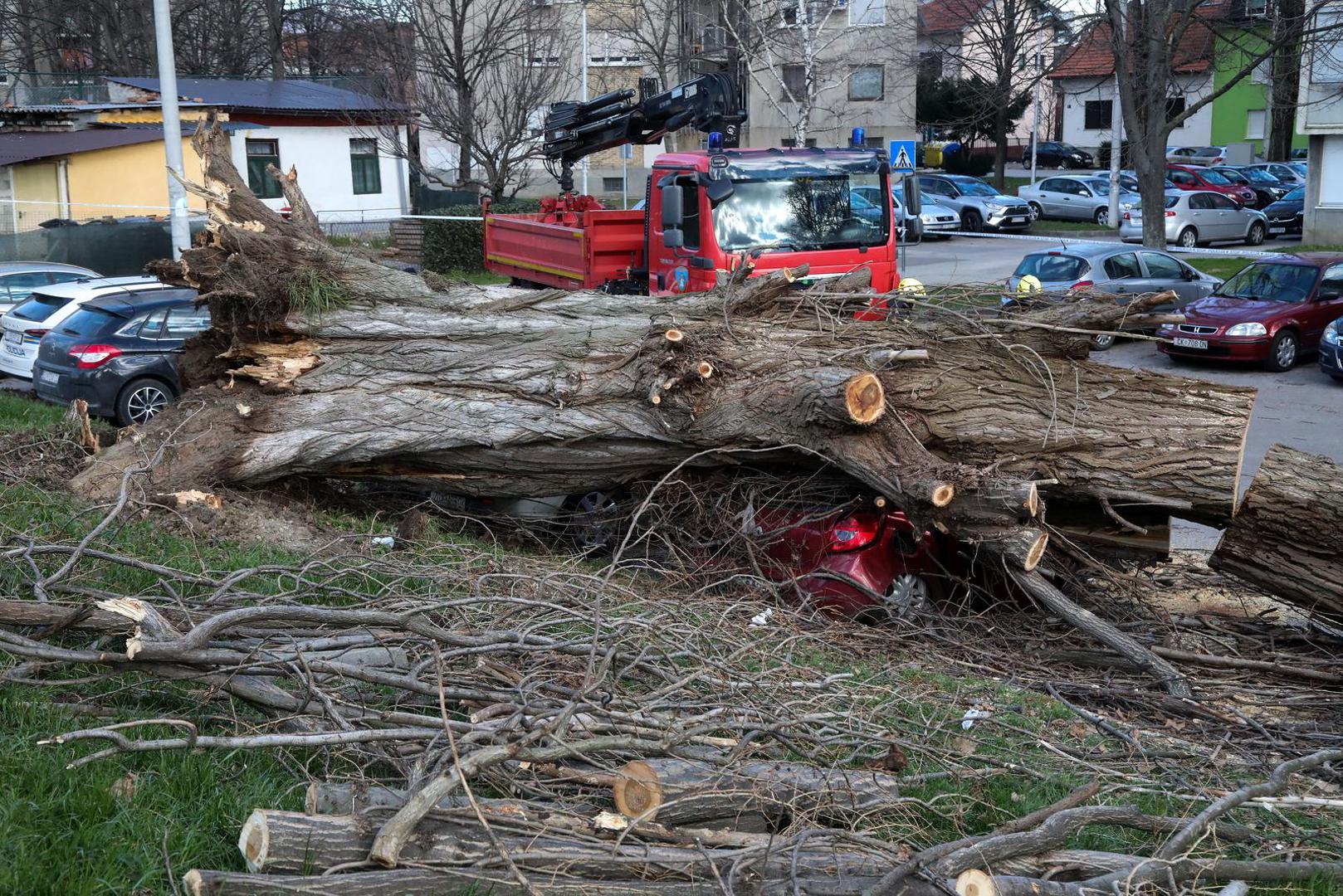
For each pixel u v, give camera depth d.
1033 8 34.69
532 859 3.85
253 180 33.69
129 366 13.36
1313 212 31.98
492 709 4.67
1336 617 7.32
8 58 47.38
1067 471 7.26
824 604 7.55
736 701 5.23
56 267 18.72
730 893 3.77
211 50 47.94
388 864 3.67
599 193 44.31
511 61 31.78
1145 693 6.55
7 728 4.64
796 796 4.36
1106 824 4.57
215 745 4.23
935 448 7.43
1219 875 4.34
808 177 12.35
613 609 6.34
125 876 3.79
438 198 36.34
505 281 26.05
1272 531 7.12
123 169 29.20
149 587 6.23
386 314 8.95
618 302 8.94
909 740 5.29
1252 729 6.20
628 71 40.94
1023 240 35.09
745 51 31.91
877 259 12.66
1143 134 27.16
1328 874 4.50
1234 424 7.16
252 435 8.80
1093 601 7.86
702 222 12.09
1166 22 26.73
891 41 40.88
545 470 8.57
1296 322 18.50
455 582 6.80
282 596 5.89
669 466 8.32
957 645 7.18
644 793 4.12
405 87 32.03
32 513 7.68
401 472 8.94
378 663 5.23
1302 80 31.39
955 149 54.25
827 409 7.03
